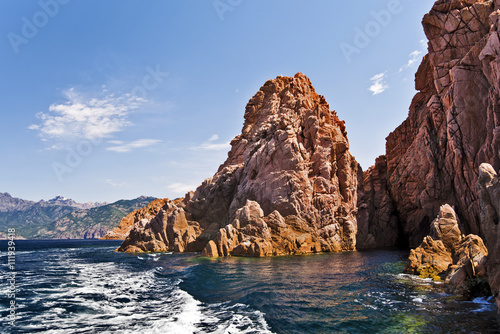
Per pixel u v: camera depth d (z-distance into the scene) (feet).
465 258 70.13
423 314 45.57
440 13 133.90
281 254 135.54
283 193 151.94
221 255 132.57
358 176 197.57
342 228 157.79
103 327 44.16
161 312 51.11
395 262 107.76
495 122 97.50
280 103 214.69
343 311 48.78
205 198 188.24
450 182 139.74
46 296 64.18
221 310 51.26
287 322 44.19
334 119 199.72
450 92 124.47
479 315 43.96
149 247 181.88
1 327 44.83
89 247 302.45
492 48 95.96
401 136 201.67
